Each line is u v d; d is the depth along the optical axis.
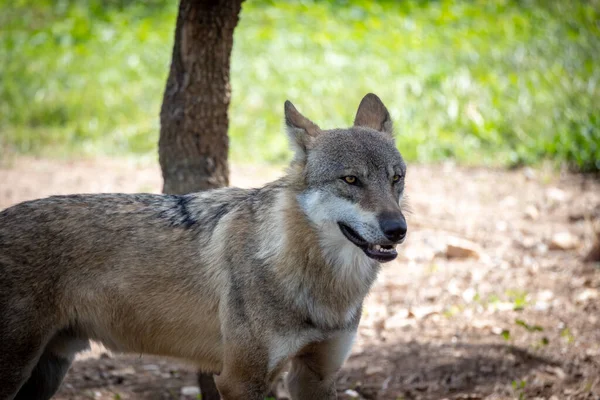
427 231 15.34
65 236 7.65
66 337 8.01
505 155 19.53
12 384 7.53
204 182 9.48
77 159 19.34
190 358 8.09
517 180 18.28
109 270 7.76
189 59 9.22
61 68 24.14
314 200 7.46
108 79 23.62
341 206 7.40
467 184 18.09
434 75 22.55
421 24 27.16
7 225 7.62
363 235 7.23
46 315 7.60
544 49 24.41
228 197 8.05
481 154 19.73
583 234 15.09
